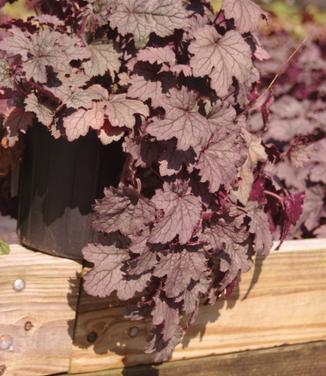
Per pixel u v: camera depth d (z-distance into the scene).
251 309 1.62
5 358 1.46
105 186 1.48
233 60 1.43
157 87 1.42
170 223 1.40
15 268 1.44
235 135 1.44
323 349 1.71
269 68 2.21
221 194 1.46
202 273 1.45
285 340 1.67
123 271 1.43
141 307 1.46
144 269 1.42
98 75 1.46
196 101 1.44
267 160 1.60
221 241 1.46
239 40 1.44
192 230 1.40
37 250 1.51
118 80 1.45
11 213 1.66
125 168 1.45
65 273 1.48
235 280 1.53
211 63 1.41
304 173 1.99
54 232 1.49
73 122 1.40
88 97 1.40
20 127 1.43
